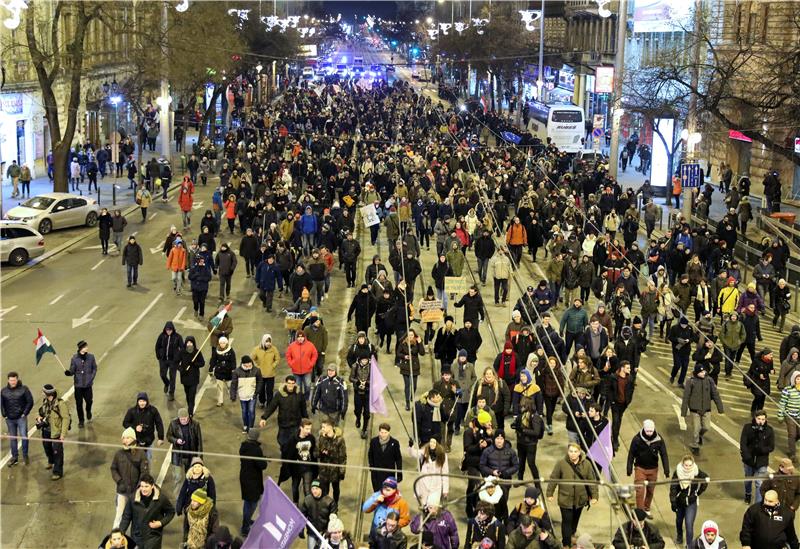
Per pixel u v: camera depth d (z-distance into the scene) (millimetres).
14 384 19219
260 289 30609
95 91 69438
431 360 25578
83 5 48469
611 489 14922
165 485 18375
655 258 33125
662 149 54812
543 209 40656
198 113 77125
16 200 50344
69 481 18734
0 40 54719
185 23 62625
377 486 16344
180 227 44906
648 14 54156
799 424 19859
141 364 25547
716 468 19766
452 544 14289
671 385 24828
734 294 28281
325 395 19141
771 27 52312
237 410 22609
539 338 22031
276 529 13070
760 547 14438
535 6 111188
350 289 33781
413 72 168125
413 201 41094
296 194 45219
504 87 112625
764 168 56219
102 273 35812
